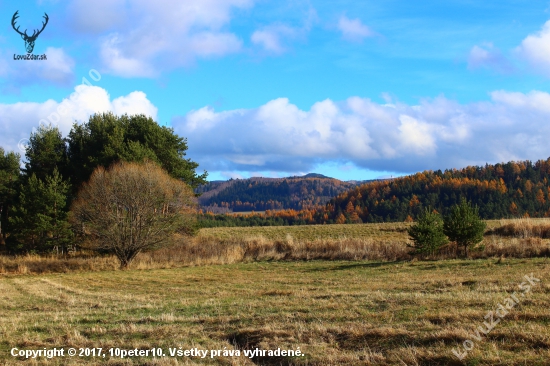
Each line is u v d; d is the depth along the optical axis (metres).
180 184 39.00
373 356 8.35
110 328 11.83
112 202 35.56
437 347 8.39
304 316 11.67
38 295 21.28
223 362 8.95
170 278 27.00
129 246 34.66
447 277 19.34
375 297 13.86
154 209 36.44
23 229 40.09
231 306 14.34
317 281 22.02
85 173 45.72
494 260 24.25
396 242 35.19
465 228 27.72
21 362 9.40
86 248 43.84
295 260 34.62
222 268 31.78
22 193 40.91
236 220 117.88
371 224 61.91
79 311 15.54
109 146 43.94
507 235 36.06
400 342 8.95
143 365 8.95
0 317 15.11
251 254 37.75
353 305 12.73
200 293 19.77
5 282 27.31
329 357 8.51
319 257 34.59
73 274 31.34
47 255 41.47
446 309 11.09
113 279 27.59
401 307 11.78
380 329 9.59
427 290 15.96
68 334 11.28
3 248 46.16
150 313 14.14
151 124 49.31
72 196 43.28
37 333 11.82
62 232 40.75
